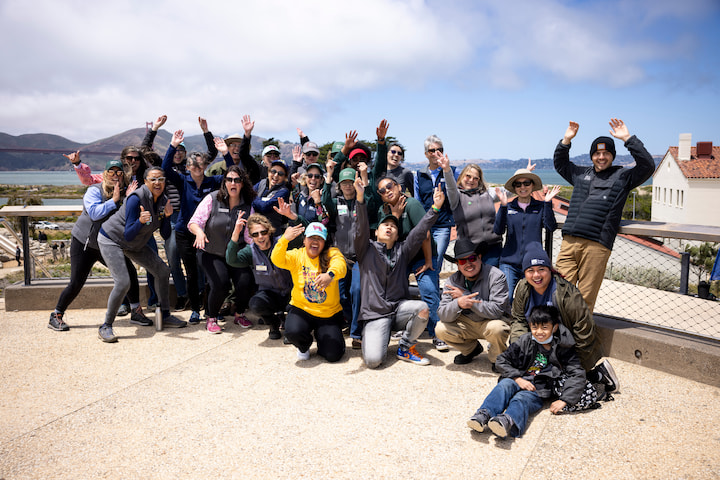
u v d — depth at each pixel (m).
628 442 2.94
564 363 3.43
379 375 4.10
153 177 4.74
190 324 5.55
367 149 5.64
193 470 2.70
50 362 4.38
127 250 4.94
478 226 4.88
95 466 2.74
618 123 4.21
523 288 3.71
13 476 2.64
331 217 5.18
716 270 11.53
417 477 2.61
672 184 45.28
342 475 2.63
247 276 5.20
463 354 4.34
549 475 2.62
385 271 4.38
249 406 3.50
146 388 3.82
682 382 3.80
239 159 6.61
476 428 2.99
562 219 4.72
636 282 13.59
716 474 2.58
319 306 4.34
